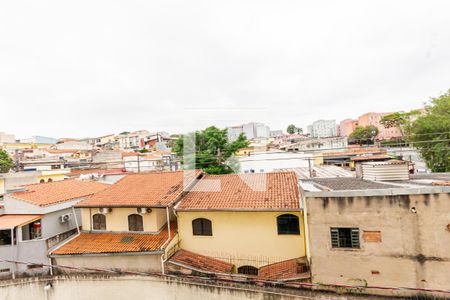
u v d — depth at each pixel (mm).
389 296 8273
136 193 14359
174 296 10375
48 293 11633
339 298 8594
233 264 11953
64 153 50688
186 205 12594
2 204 15680
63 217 14820
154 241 12266
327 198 8914
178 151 20422
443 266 7879
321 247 8969
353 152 29609
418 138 22266
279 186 13180
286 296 9070
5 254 12633
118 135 88375
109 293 11133
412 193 8109
